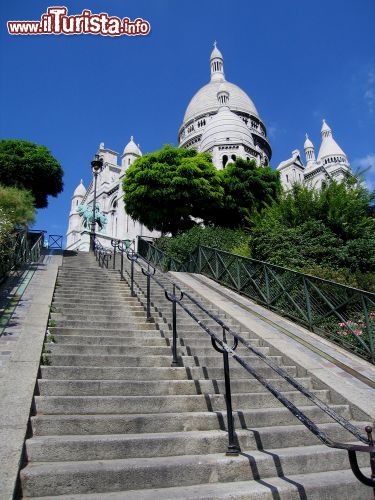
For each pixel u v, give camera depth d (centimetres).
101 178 6262
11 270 1140
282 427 444
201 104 7294
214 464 355
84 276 1184
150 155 2441
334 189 1493
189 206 2388
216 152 5069
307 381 577
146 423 415
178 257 1772
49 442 355
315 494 338
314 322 857
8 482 296
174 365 574
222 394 495
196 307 938
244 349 680
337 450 402
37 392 454
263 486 338
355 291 778
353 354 713
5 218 1105
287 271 973
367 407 494
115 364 562
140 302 916
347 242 1303
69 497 309
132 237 4969
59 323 697
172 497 310
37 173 2100
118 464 342
